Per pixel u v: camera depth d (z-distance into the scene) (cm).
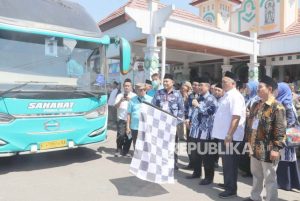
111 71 1819
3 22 569
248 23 1808
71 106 635
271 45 1459
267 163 442
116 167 666
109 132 1131
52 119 610
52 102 609
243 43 1400
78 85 649
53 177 587
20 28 585
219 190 540
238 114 481
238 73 1770
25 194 497
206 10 1877
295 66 1625
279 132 426
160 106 632
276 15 1667
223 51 1390
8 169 633
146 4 1209
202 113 570
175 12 1332
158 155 527
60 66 629
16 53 583
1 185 536
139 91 688
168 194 515
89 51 677
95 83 678
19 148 577
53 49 625
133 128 684
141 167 517
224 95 514
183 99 696
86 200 478
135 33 1108
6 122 562
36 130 592
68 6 680
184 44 1214
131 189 533
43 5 637
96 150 826
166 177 526
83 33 664
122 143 761
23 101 578
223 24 1858
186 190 537
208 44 1231
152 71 1032
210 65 1898
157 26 1007
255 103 468
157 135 530
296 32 1567
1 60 567
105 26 1260
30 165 666
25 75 587
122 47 688
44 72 609
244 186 571
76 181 567
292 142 509
